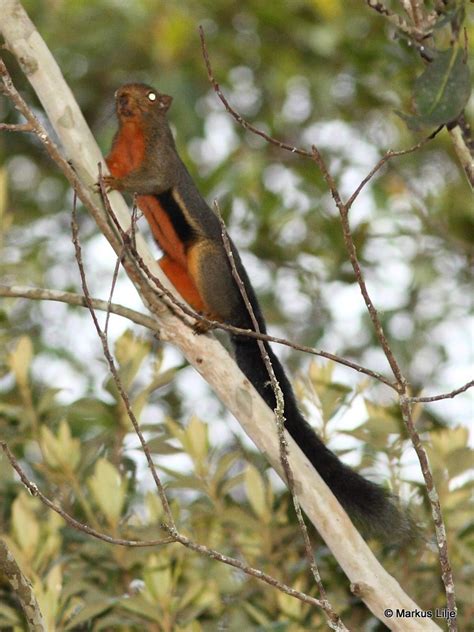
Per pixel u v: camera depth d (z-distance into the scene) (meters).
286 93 17.48
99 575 9.99
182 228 11.52
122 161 11.84
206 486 10.28
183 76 16.05
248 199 16.66
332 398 10.80
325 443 10.57
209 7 16.78
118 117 11.78
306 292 16.36
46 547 9.84
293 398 10.51
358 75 17.02
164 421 11.06
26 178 18.27
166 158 11.63
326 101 16.73
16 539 9.85
